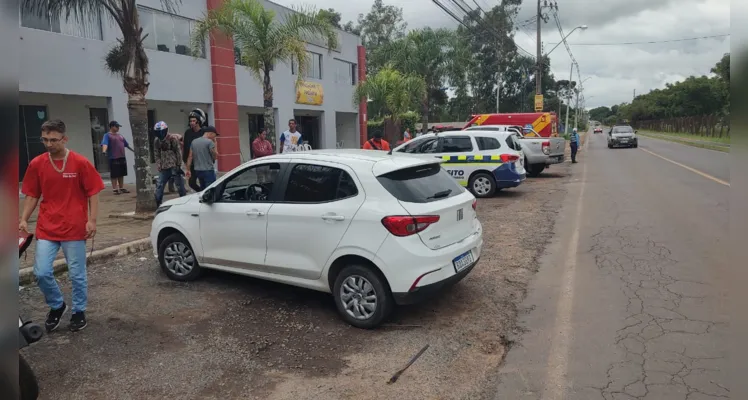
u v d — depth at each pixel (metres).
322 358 4.24
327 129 26.97
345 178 4.94
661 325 4.63
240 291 5.87
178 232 6.14
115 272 6.56
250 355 4.31
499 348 4.34
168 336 4.68
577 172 18.89
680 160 22.06
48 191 4.54
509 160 12.52
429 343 4.48
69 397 3.68
